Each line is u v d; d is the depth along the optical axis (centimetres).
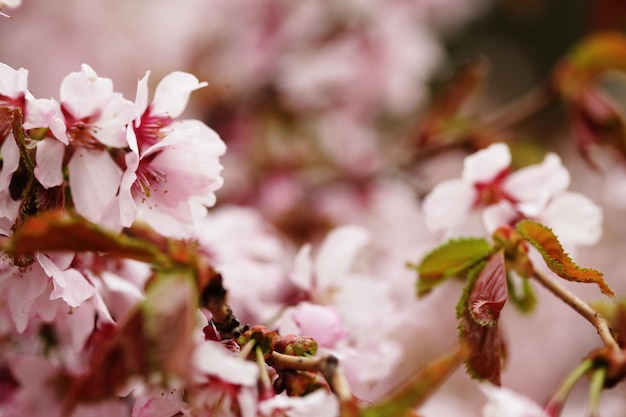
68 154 44
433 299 57
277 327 45
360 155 70
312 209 67
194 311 41
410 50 76
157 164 44
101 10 77
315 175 69
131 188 44
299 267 49
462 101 63
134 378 40
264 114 71
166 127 44
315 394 41
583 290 74
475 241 45
